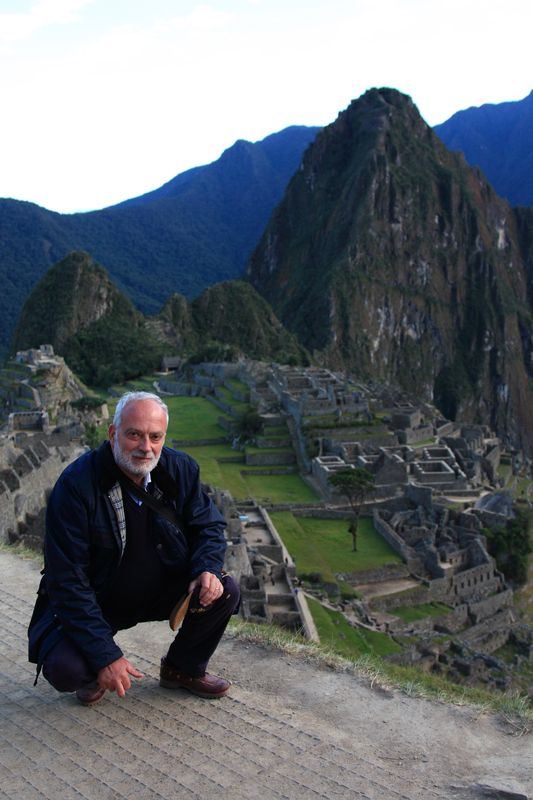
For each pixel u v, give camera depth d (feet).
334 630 115.65
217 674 24.70
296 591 123.95
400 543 178.81
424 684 25.86
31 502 94.07
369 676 24.93
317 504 214.90
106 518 19.79
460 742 20.53
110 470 19.85
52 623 20.51
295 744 19.72
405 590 163.32
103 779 17.71
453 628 160.56
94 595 20.11
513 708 22.89
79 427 204.74
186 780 17.74
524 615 181.78
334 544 186.91
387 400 338.95
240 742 19.70
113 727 20.34
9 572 35.99
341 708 22.44
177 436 302.66
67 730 20.12
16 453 115.24
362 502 202.39
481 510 200.95
